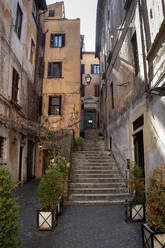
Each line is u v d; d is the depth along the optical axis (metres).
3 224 2.61
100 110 20.16
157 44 5.08
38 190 4.86
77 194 7.45
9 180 2.91
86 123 22.45
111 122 12.23
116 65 10.63
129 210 5.07
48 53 15.58
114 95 11.20
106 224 4.92
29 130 11.51
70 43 15.78
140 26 6.25
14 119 9.12
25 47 11.22
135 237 4.17
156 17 5.12
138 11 6.73
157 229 3.51
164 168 4.03
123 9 8.88
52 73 15.32
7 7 8.57
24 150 10.79
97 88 23.39
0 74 7.79
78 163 10.14
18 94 9.98
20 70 10.32
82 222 5.08
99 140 16.12
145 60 5.94
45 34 15.82
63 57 15.51
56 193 4.86
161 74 4.77
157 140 5.12
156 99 5.20
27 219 5.27
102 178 8.66
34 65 13.07
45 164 13.73
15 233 2.77
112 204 6.88
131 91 7.65
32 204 6.75
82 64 24.19
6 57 8.43
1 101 7.88
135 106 7.08
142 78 6.30
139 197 5.38
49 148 11.39
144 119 6.06
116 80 10.60
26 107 11.25
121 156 9.27
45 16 17.66
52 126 14.31
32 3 12.64
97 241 3.99
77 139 13.09
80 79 15.55
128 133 8.09
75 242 3.94
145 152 5.96
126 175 8.07
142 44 6.08
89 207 6.57
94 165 10.10
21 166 10.57
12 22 9.17
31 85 12.32
